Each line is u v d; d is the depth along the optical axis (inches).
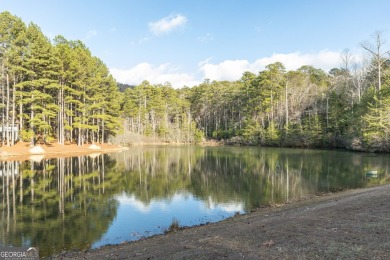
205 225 494.6
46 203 652.1
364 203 473.7
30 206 625.0
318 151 1899.6
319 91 2657.5
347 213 410.0
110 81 2508.6
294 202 636.7
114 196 729.6
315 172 1038.4
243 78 3373.5
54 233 463.2
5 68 1654.8
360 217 380.5
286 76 2928.2
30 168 1160.8
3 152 1523.1
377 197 521.0
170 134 3496.6
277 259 254.4
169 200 690.2
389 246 264.4
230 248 301.9
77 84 2098.9
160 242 386.9
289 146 2480.3
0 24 1612.9
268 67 2837.1
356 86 2253.9
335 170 1063.6
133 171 1163.3
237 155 1776.6
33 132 1710.1
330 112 2203.5
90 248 400.8
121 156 1776.6
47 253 382.9
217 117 3922.2
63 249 396.8
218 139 3580.2
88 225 505.0
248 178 971.9
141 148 2610.7
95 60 2529.5
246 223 441.4
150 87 3782.0
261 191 773.3
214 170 1175.6
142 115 3617.1
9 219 533.3
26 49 1732.3
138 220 535.8
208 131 3878.0
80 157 1641.2
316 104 2532.0
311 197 678.5
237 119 3617.1
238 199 692.1
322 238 302.2
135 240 430.6
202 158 1653.5
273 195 722.2
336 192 717.3
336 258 245.1
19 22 1706.4
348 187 775.1
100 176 1032.2
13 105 1691.7
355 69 2364.7
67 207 621.9
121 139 2945.4
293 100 2773.1
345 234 310.0
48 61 1771.7
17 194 733.9
